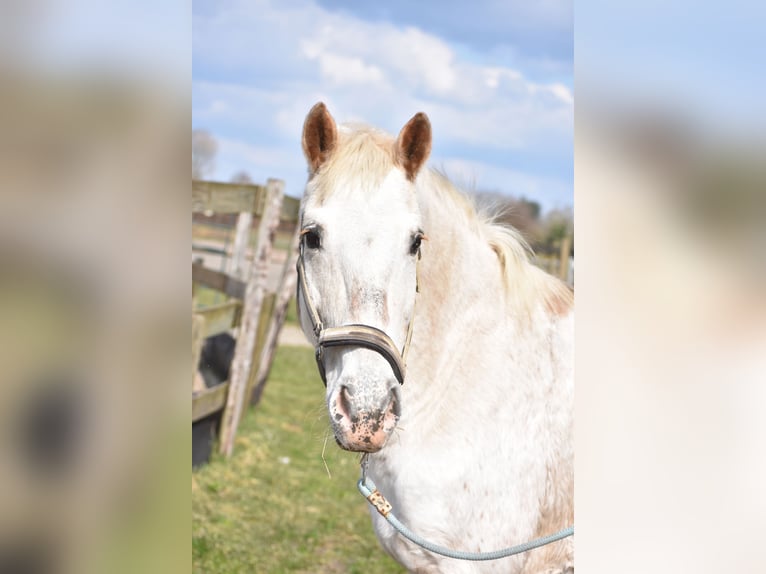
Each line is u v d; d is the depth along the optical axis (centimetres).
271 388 629
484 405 177
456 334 178
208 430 454
